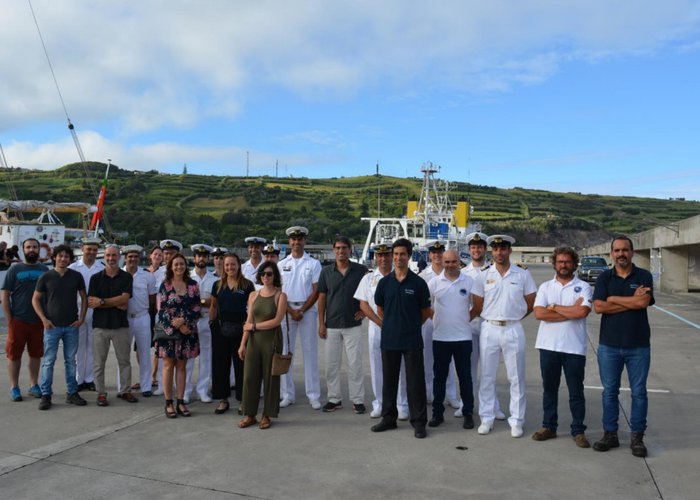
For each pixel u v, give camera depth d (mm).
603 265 31703
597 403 6930
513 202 123875
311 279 7211
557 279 5641
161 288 6477
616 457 5055
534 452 5207
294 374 8758
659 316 16234
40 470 4723
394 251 5926
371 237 28906
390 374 5902
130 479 4539
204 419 6340
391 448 5328
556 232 98000
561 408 6719
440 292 6137
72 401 6855
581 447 5336
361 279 6695
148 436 5676
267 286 6152
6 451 5176
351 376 6676
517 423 5707
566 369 5492
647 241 28922
